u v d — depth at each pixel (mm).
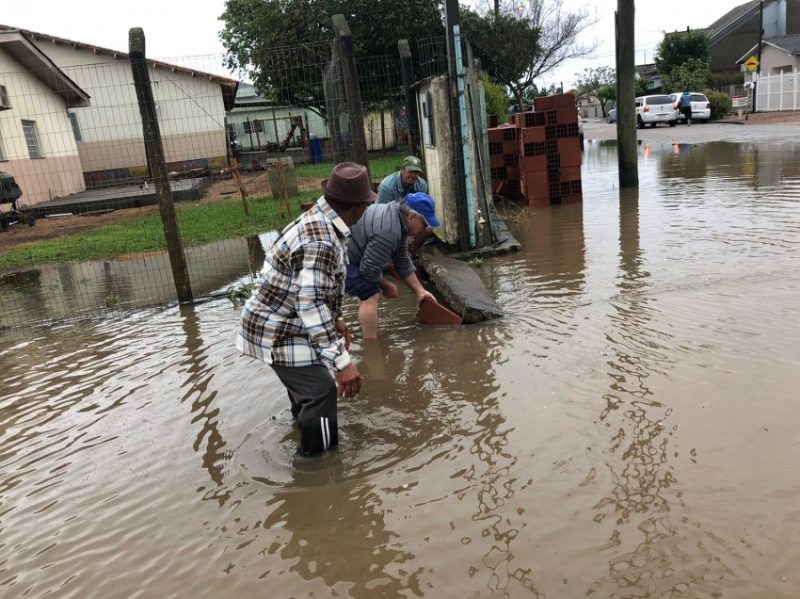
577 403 3713
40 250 11797
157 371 5000
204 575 2646
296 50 12305
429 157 8734
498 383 4117
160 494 3285
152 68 26156
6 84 19219
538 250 7711
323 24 26125
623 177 11789
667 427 3346
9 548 2965
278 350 3322
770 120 28875
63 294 8219
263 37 26484
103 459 3709
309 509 3012
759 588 2256
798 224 7266
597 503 2803
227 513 3053
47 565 2820
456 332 5184
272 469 3400
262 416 4031
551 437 3387
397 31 25828
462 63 7438
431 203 5117
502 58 32406
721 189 10359
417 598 2385
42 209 17875
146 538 2936
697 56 45156
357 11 25844
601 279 6113
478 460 3260
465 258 7703
